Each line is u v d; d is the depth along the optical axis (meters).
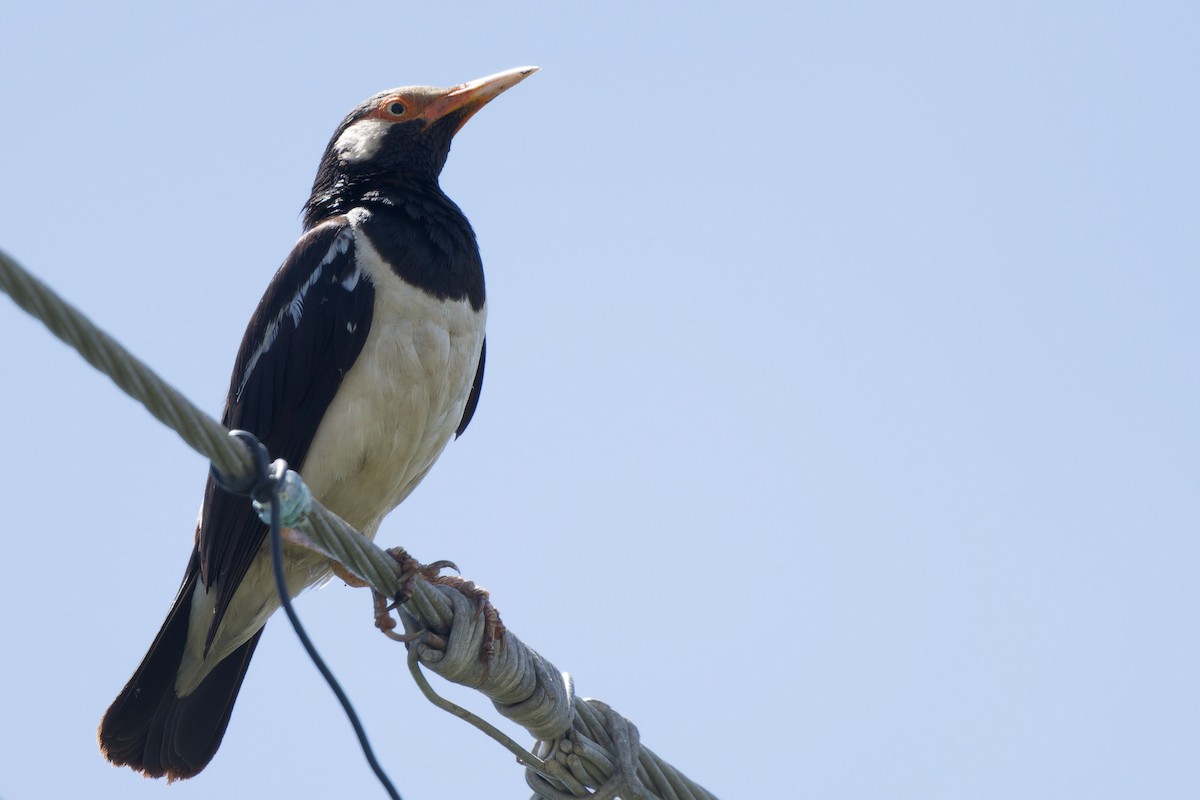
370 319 11.35
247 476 7.08
